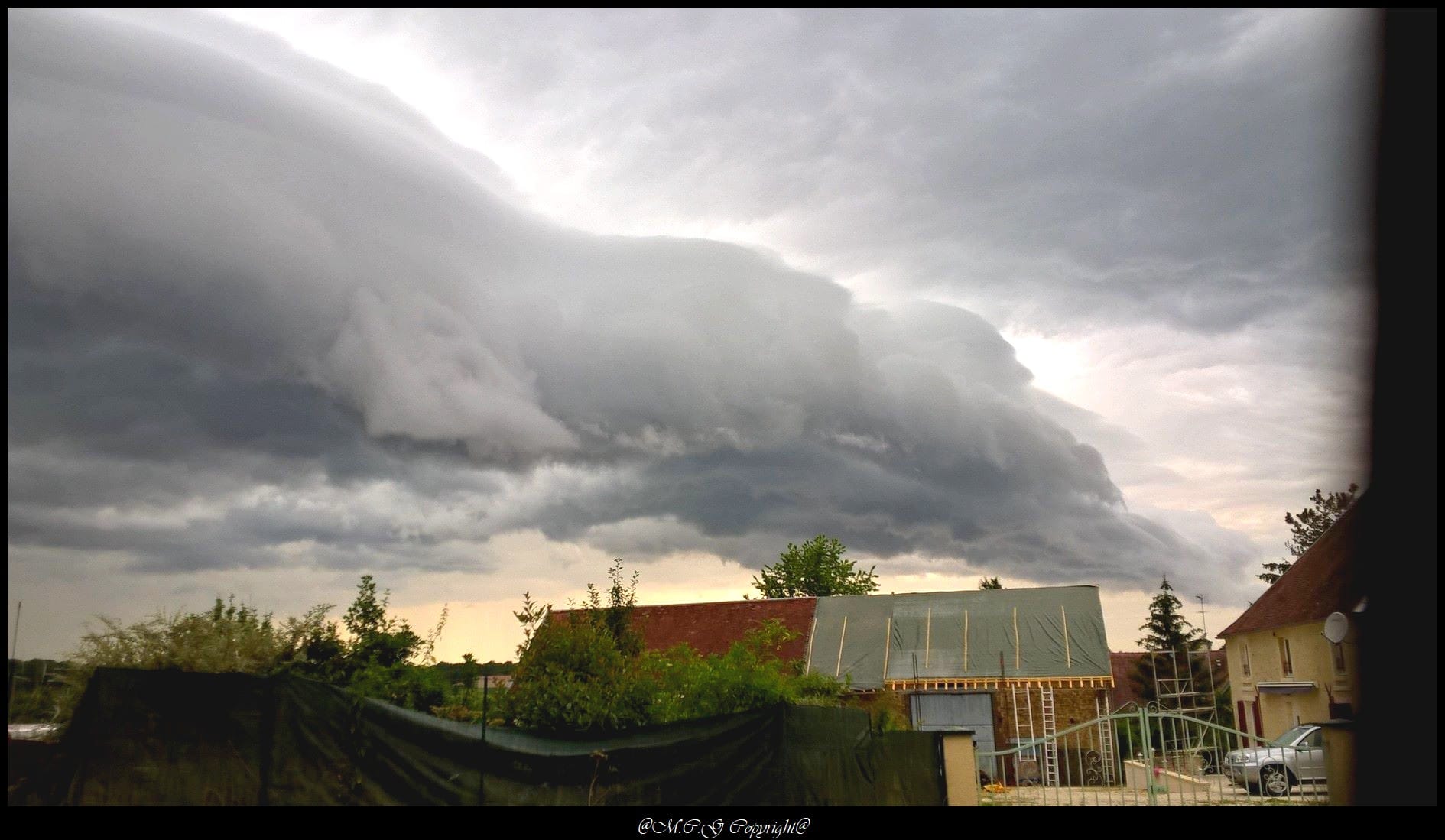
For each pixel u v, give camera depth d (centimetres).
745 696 1362
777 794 1248
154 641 891
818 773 1340
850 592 6569
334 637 1095
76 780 721
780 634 2186
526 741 1006
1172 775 2917
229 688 793
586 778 1012
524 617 1188
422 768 882
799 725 1313
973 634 4197
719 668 1402
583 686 1130
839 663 4231
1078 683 3822
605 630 1232
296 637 1052
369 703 861
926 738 1719
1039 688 3856
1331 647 3250
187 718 770
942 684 3981
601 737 1088
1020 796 2489
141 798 739
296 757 812
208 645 904
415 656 1166
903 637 4281
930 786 1705
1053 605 4228
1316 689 3372
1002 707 3872
